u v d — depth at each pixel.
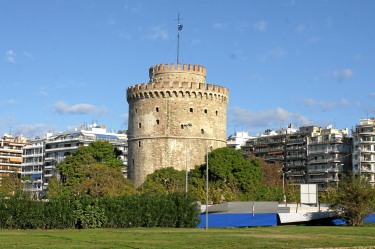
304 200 102.50
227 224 88.50
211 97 151.75
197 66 156.12
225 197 129.38
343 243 52.28
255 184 139.75
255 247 47.31
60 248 44.72
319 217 96.00
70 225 78.06
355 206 94.31
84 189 135.50
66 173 148.12
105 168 140.88
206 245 48.78
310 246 48.69
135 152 151.75
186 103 149.00
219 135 153.12
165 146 147.62
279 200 141.88
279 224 93.12
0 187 151.12
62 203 78.06
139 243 50.22
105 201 80.94
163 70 155.12
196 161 148.25
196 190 131.88
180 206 85.06
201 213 90.50
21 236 58.91
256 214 90.81
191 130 148.62
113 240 53.75
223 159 138.25
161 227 83.12
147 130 149.75
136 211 82.44
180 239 55.66
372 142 192.00
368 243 52.69
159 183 138.62
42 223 76.56
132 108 154.25
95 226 79.31
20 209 76.00
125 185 138.75
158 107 149.12
